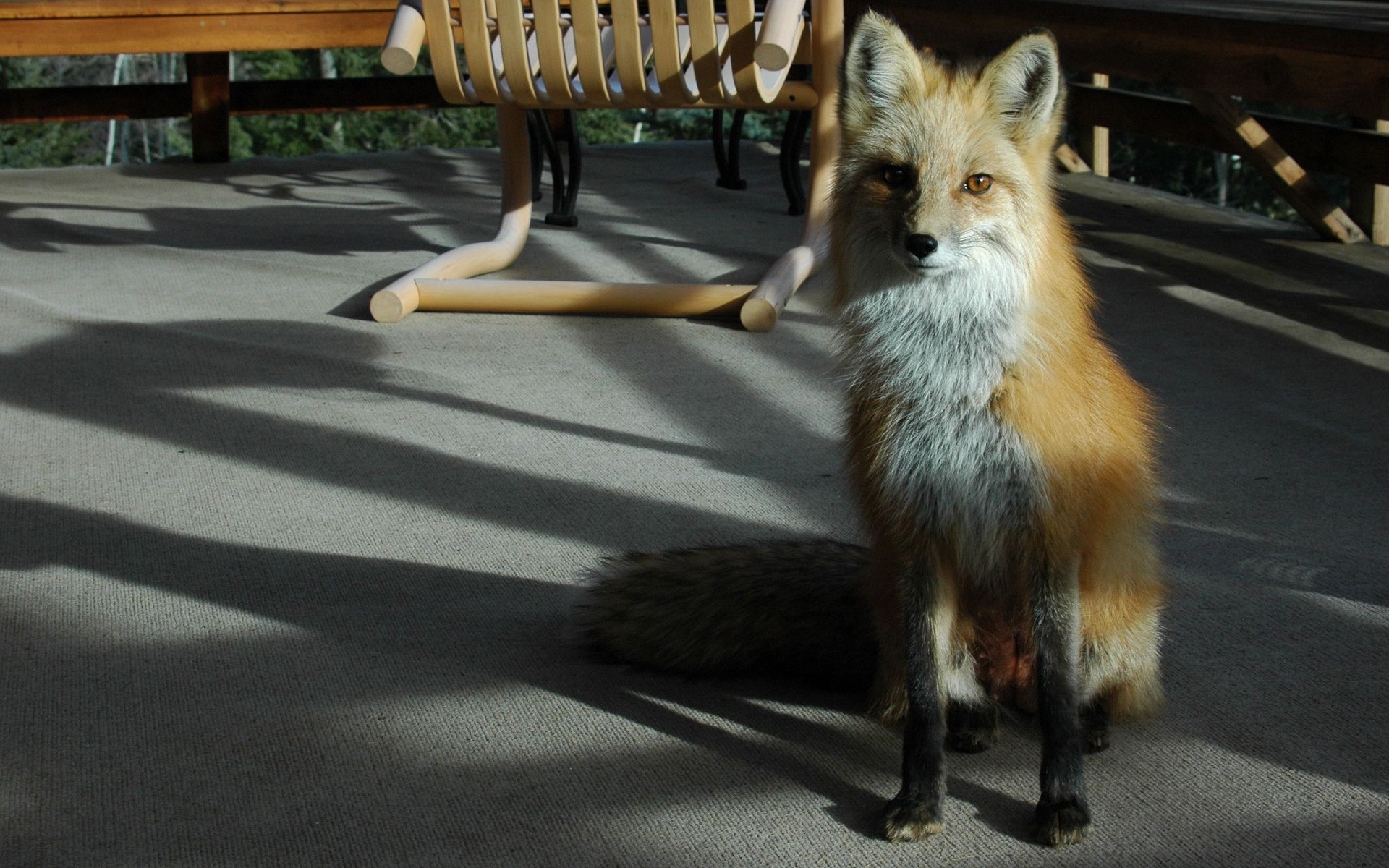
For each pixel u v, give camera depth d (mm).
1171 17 5227
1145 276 5426
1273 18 4828
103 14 6672
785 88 5023
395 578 2871
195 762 2145
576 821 1987
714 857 1898
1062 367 2121
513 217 5621
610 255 5820
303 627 2637
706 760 2174
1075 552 2078
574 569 2926
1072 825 1926
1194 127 6867
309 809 2016
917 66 2230
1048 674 2049
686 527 3148
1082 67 5863
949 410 2127
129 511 3211
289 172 8070
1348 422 3768
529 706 2346
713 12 4289
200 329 4688
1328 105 4449
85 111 8148
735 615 2465
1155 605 2279
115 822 1975
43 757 2148
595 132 25891
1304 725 2248
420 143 28219
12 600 2734
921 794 1977
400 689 2396
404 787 2078
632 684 2441
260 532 3107
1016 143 2193
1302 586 2770
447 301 4895
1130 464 2234
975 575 2184
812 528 3141
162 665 2471
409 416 3887
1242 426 3736
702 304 4797
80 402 3955
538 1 4332
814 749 2221
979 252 2111
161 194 7242
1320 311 4895
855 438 2281
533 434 3750
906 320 2178
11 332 4590
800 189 6758
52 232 6164
